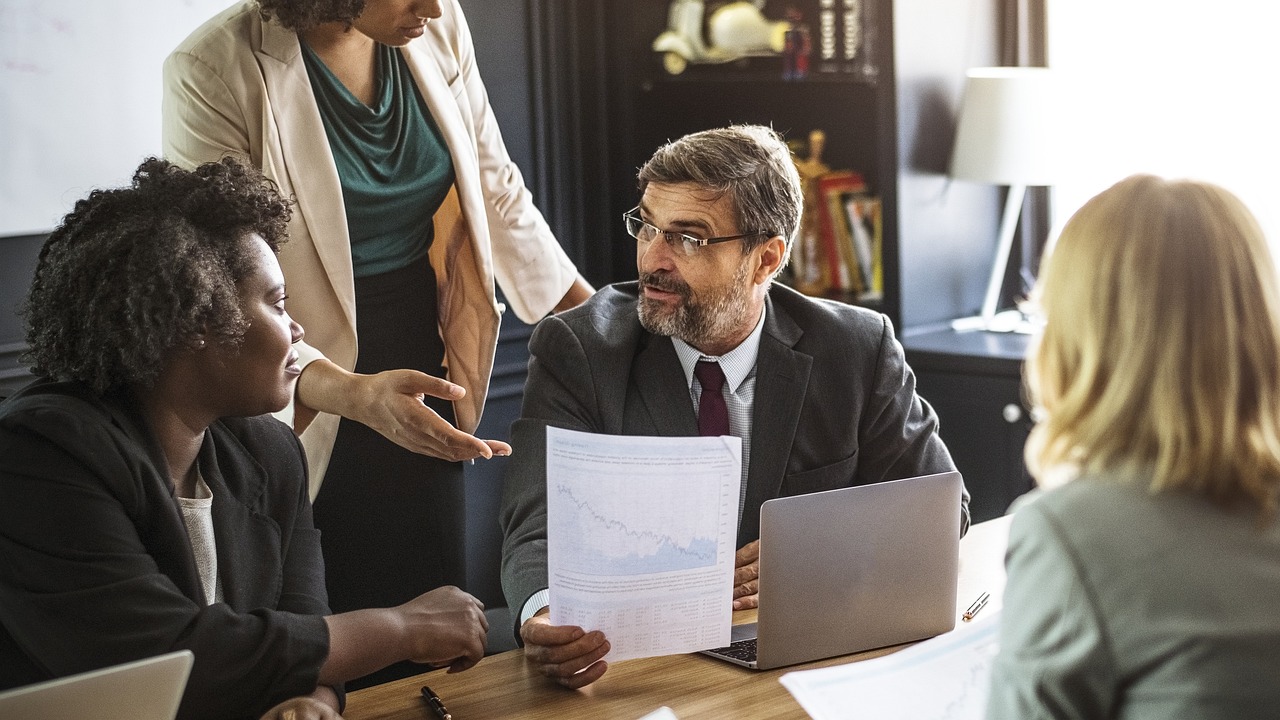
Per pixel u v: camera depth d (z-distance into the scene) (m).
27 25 2.89
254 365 1.54
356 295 2.34
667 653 1.61
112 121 3.06
